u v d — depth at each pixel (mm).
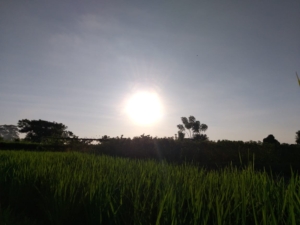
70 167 8477
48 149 22250
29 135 58688
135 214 4203
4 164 8891
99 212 4430
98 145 18328
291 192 3566
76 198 5406
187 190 4957
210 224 4082
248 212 4086
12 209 5695
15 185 6363
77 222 4996
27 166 7973
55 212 4895
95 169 8109
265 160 13266
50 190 5734
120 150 15867
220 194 4832
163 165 8625
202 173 7121
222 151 13617
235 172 6469
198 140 15633
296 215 3547
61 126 61281
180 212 3971
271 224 3145
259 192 4301
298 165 11898
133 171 7453
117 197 5016
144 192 5262
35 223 5191
